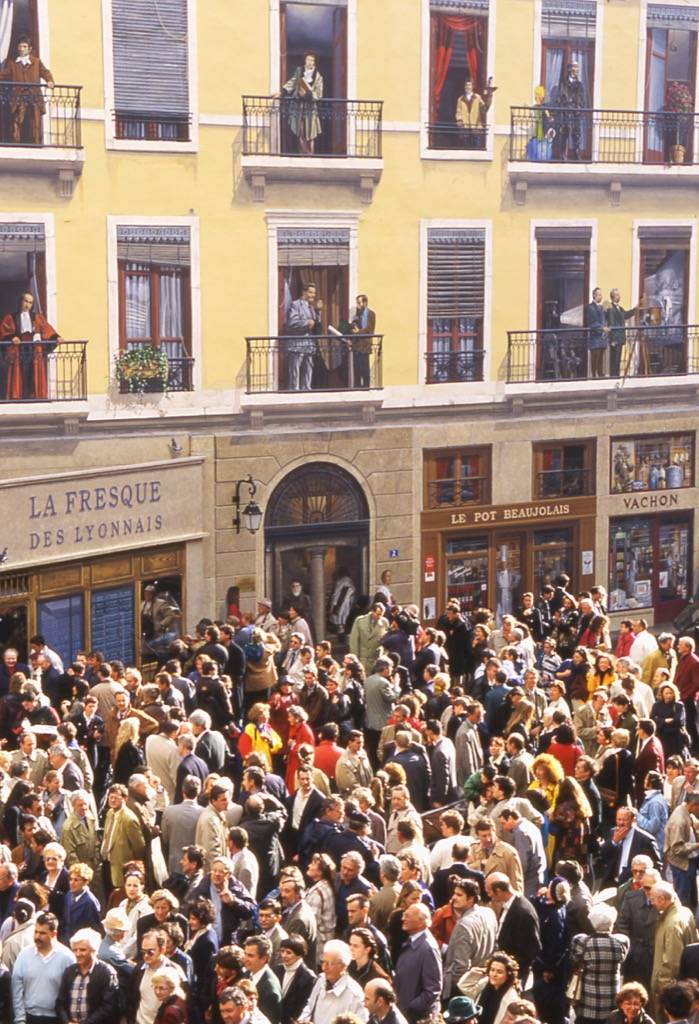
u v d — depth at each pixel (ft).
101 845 65.72
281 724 80.33
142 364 108.78
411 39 117.50
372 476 119.24
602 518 129.08
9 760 69.77
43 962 53.42
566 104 124.77
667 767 74.64
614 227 127.65
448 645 99.35
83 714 79.82
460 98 120.16
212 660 84.94
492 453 123.95
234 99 111.24
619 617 131.34
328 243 115.85
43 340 105.70
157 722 75.92
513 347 123.85
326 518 118.42
